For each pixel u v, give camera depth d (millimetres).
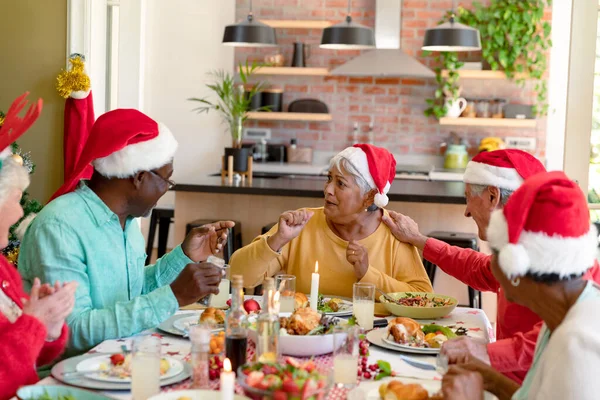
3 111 4516
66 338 1950
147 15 7578
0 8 4496
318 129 7852
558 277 1450
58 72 4496
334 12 7746
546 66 7445
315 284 2344
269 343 1776
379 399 1623
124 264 2270
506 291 1527
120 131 2150
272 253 2637
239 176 5359
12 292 1979
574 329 1394
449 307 2451
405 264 2822
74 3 4457
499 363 1845
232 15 7566
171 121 7680
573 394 1357
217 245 2535
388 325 2203
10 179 1878
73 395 1546
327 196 2732
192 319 2287
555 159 7785
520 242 1462
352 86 7805
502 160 2346
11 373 1604
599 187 4645
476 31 6367
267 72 7574
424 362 1943
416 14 7605
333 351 1820
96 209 2180
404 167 7496
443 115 7504
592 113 4617
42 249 2100
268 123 7859
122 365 1778
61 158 4547
